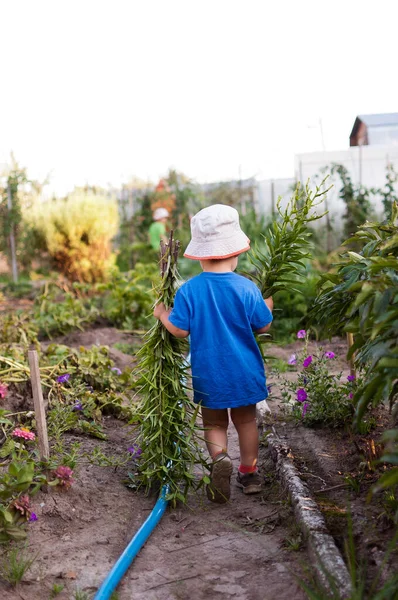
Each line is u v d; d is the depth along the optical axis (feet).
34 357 11.62
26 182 52.37
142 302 29.99
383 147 42.22
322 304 12.44
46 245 42.24
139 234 54.75
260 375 11.93
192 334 11.80
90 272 41.29
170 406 11.89
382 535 9.65
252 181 54.19
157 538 10.66
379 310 8.73
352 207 41.47
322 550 9.13
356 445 13.10
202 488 12.49
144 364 12.17
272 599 8.70
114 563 9.83
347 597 8.06
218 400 11.70
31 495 11.02
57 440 13.58
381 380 8.59
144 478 12.19
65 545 10.26
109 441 14.73
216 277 11.89
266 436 14.61
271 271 13.42
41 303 30.58
